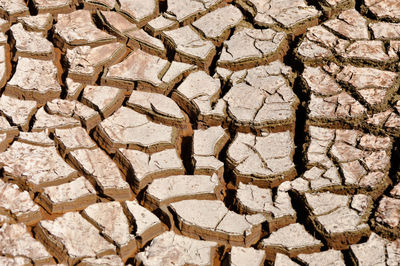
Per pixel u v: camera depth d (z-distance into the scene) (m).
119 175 7.63
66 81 8.42
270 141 8.03
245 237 7.26
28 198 7.33
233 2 9.43
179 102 8.41
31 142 7.79
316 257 7.13
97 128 8.02
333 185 7.61
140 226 7.23
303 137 8.16
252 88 8.46
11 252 6.93
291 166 7.80
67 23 8.99
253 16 9.19
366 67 8.67
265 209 7.44
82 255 7.00
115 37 8.91
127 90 8.52
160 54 8.91
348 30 8.99
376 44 8.84
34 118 8.02
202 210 7.42
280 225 7.41
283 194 7.57
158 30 9.03
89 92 8.30
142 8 9.23
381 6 9.27
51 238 7.07
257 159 7.86
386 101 8.32
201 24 9.12
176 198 7.52
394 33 8.97
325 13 9.21
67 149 7.79
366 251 7.13
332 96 8.38
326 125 8.20
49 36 9.01
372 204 7.50
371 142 7.97
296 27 9.08
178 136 8.16
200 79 8.55
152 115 8.22
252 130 8.14
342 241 7.28
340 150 7.90
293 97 8.38
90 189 7.48
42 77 8.40
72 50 8.69
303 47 8.86
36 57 8.62
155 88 8.47
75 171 7.62
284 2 9.30
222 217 7.37
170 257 7.02
